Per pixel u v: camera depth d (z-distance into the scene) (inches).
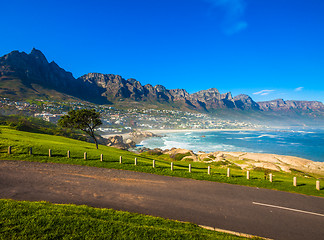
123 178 806.5
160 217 492.4
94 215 451.2
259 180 884.6
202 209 565.3
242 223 500.7
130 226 407.5
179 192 688.4
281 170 1716.3
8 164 888.3
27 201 491.5
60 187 653.3
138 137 7372.1
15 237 343.3
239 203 621.6
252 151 4298.7
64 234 365.1
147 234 387.2
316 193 743.1
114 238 365.7
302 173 1622.8
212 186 776.3
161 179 829.2
